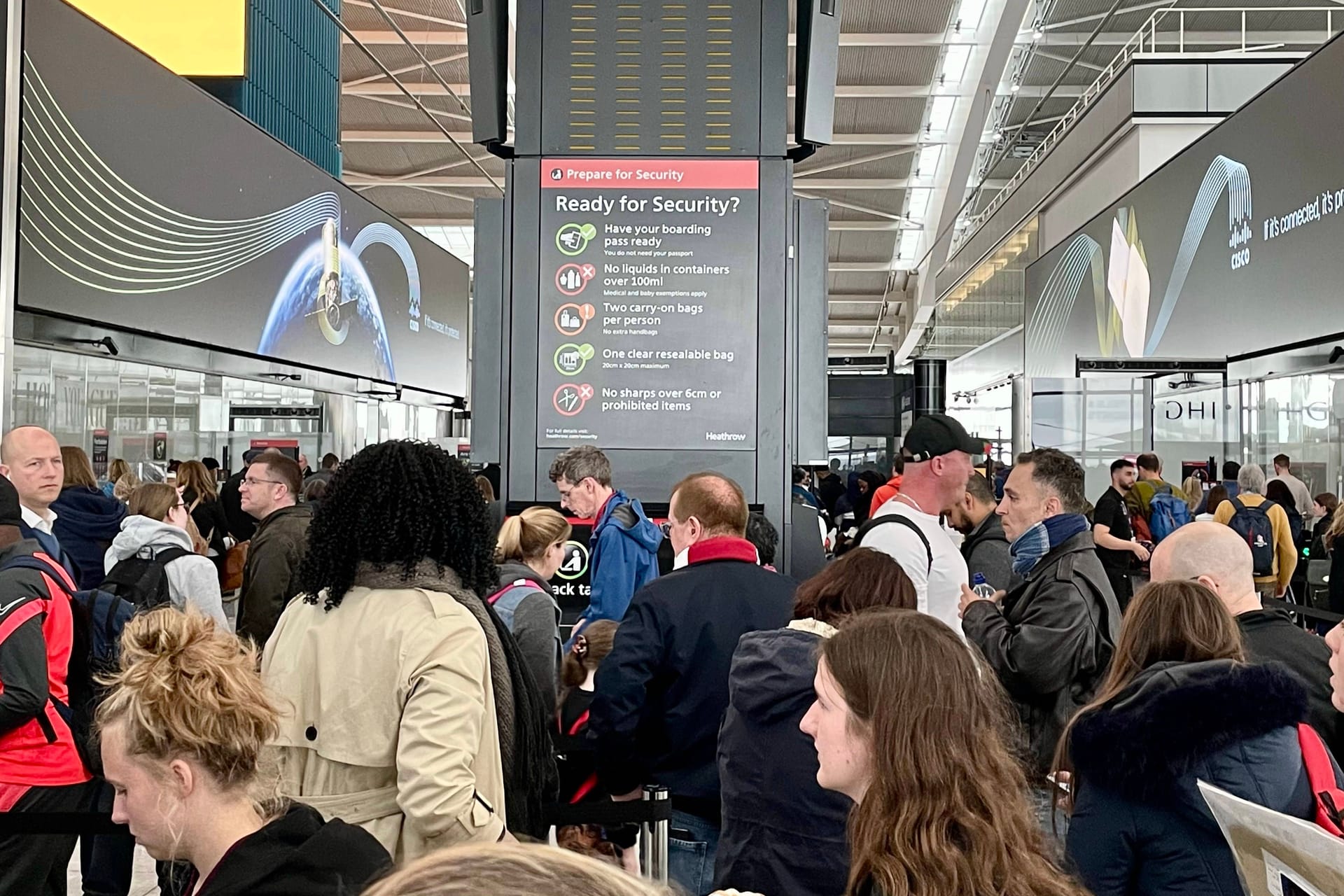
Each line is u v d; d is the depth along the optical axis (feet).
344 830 5.96
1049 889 4.97
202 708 6.09
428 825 7.26
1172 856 6.95
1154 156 61.57
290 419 49.57
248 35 47.01
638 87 16.70
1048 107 95.14
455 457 8.25
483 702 7.78
